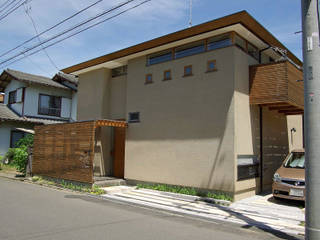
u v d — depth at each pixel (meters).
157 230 5.48
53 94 22.23
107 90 13.26
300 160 8.98
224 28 8.71
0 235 4.85
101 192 9.62
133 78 11.58
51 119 21.86
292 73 9.20
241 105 8.91
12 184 11.30
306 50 5.08
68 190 10.34
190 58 9.75
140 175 10.75
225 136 8.59
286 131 12.30
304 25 5.16
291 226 6.06
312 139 4.84
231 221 6.40
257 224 6.19
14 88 22.00
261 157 9.98
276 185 8.27
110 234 5.09
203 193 8.91
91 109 13.53
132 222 6.02
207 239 5.06
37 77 22.81
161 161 10.13
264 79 9.22
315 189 4.72
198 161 9.13
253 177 9.43
